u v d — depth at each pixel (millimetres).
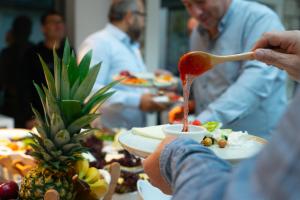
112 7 2361
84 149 899
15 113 3211
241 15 1670
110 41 2277
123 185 1119
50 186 845
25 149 1199
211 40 1812
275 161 335
